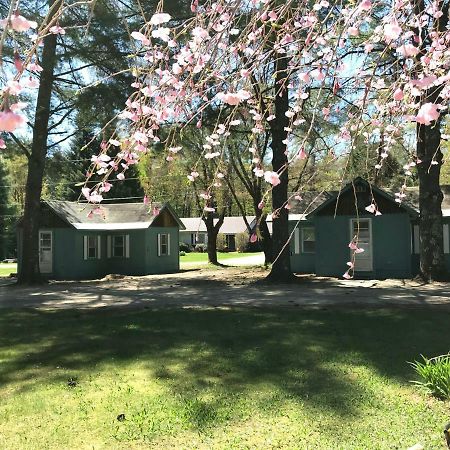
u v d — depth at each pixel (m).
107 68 12.15
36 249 17.97
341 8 2.66
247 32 2.72
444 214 18.14
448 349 6.32
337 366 5.71
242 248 47.94
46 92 16.23
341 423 4.14
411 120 3.09
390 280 17.19
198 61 2.63
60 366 6.02
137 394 4.95
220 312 9.81
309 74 3.05
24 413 4.55
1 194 39.91
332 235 19.36
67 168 17.95
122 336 7.62
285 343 6.86
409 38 2.90
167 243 24.55
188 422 4.23
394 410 4.39
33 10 8.63
